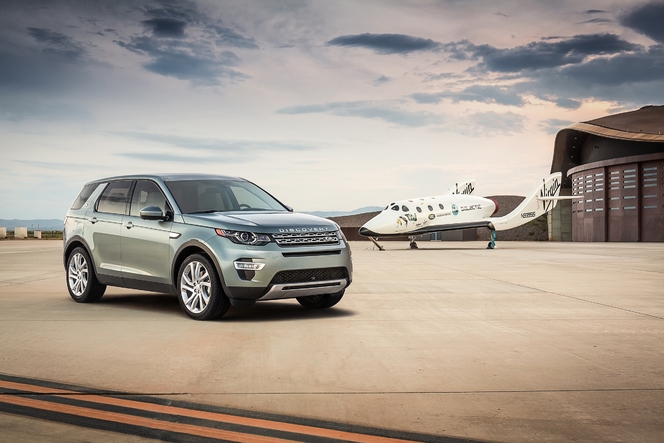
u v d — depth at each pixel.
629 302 9.32
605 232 56.00
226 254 7.27
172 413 3.80
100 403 4.00
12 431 3.48
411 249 35.28
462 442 3.32
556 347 5.86
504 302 9.30
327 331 6.71
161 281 8.09
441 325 7.13
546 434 3.44
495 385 4.47
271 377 4.67
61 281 12.80
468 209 34.75
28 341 6.09
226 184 8.88
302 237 7.49
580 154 65.75
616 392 4.29
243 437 3.38
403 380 4.60
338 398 4.12
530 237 76.75
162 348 5.75
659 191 51.56
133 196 8.78
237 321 7.43
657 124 58.28
